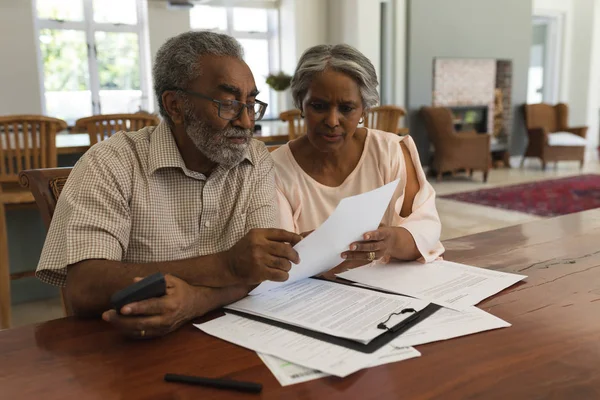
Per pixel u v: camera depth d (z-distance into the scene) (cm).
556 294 94
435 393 62
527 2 755
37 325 84
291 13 689
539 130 723
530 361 70
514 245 129
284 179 135
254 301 92
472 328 79
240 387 64
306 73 119
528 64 774
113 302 75
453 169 642
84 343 77
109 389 64
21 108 570
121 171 101
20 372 69
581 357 71
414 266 112
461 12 694
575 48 847
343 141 124
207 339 78
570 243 130
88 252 90
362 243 101
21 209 259
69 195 97
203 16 709
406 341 75
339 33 669
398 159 134
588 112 853
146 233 103
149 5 639
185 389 64
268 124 472
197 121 98
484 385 64
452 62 698
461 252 123
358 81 119
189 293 82
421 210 124
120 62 663
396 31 657
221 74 96
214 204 110
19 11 555
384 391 63
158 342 77
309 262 95
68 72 637
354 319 82
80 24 632
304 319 83
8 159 239
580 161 723
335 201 136
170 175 106
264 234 88
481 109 747
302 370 68
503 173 708
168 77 99
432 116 643
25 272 238
